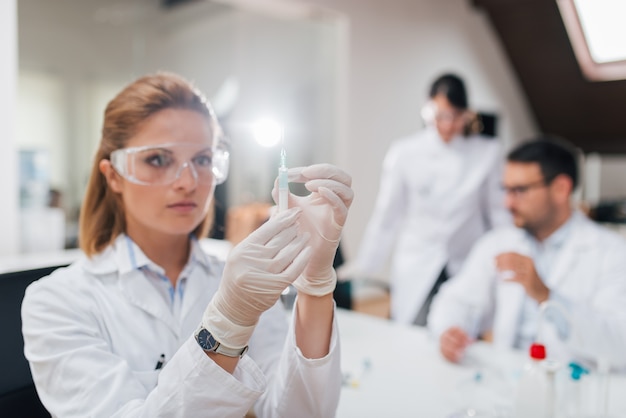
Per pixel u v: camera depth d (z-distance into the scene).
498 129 5.20
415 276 3.00
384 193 3.16
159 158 1.05
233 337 0.83
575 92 5.06
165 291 1.14
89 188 1.14
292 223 0.86
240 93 4.68
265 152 4.29
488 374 1.52
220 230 1.41
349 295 2.55
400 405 1.32
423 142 3.05
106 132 1.09
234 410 0.84
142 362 1.04
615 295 1.73
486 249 2.08
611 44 4.48
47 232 2.34
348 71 3.92
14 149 2.19
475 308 1.96
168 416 0.83
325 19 3.91
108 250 1.13
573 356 1.69
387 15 4.16
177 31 4.28
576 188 1.87
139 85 1.09
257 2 3.58
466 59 4.84
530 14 4.68
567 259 1.84
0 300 1.11
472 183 2.90
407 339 1.86
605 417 1.25
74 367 0.92
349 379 1.48
